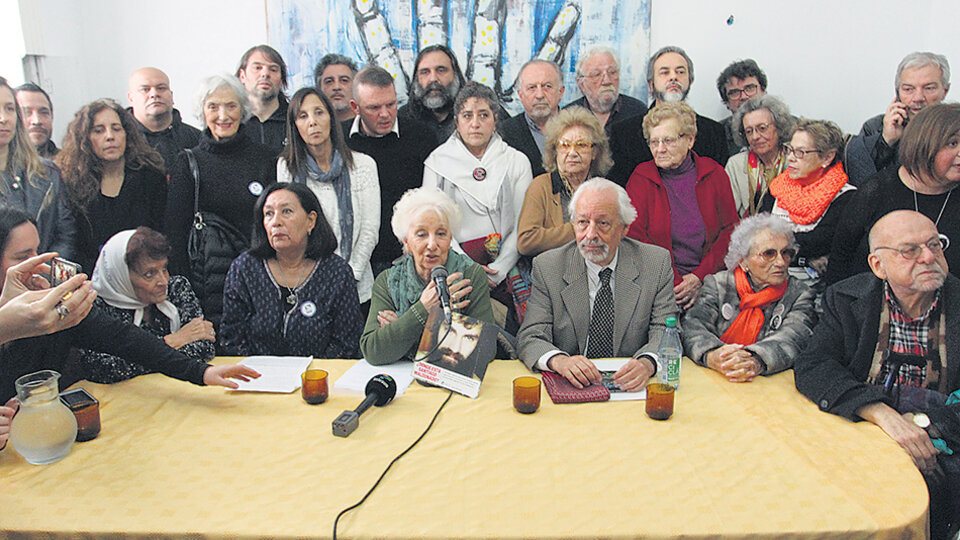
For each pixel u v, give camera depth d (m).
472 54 3.79
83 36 3.76
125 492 1.40
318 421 1.75
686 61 3.39
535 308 2.30
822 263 2.72
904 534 1.27
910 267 1.79
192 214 2.84
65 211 2.79
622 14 3.75
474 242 3.03
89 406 1.64
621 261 2.29
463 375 1.96
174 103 3.88
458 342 2.00
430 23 3.76
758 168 3.26
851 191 2.74
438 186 3.08
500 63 3.80
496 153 3.11
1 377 1.81
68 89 3.70
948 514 1.70
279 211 2.25
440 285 2.08
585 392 1.90
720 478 1.44
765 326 2.23
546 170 3.08
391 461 1.53
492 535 1.24
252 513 1.31
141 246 2.08
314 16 3.77
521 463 1.51
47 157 2.98
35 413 1.51
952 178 2.19
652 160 3.11
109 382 2.02
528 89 3.36
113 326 1.97
